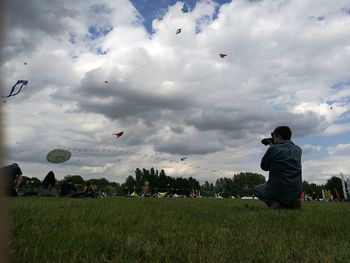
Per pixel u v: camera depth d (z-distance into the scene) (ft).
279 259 9.36
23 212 17.61
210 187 362.53
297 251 10.33
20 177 49.67
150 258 9.30
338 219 18.74
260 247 10.70
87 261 8.68
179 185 305.94
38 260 8.50
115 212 20.33
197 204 33.88
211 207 28.63
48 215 16.94
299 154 26.71
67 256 8.87
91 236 11.39
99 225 14.52
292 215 20.42
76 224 14.21
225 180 452.35
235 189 444.55
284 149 26.32
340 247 11.12
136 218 17.31
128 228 13.97
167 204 32.65
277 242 11.61
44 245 9.89
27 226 13.08
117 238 11.48
